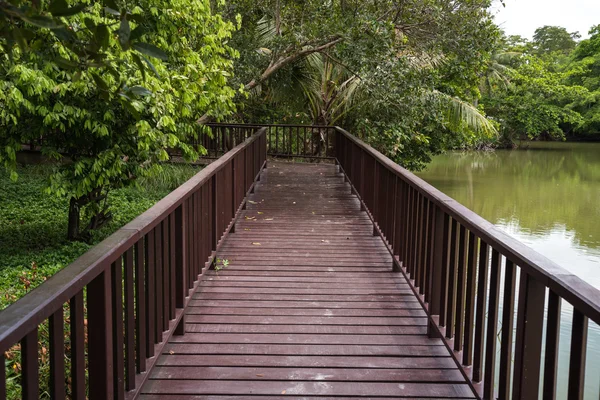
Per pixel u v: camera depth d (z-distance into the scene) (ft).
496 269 7.65
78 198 25.75
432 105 38.52
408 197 14.01
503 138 123.65
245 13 36.35
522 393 6.36
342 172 37.06
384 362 10.47
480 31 32.24
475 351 8.45
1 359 4.08
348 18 30.63
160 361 10.38
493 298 7.72
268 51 40.19
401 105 33.37
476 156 107.76
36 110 20.25
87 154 24.49
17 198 35.86
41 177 42.47
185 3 21.36
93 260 5.98
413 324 12.33
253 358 10.56
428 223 11.55
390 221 16.69
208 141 46.65
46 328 12.25
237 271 16.24
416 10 31.32
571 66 142.31
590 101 131.44
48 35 15.49
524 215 50.31
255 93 44.19
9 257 23.56
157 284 9.23
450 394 9.35
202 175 13.05
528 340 6.37
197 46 24.73
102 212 27.58
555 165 92.43
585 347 5.09
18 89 18.43
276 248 18.88
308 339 11.47
